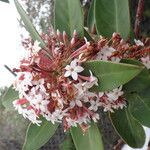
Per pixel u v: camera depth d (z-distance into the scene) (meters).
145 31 0.29
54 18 0.15
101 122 0.27
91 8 0.20
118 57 0.14
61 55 0.13
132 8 0.28
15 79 0.14
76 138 0.15
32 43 0.15
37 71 0.13
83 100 0.13
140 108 0.16
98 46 0.13
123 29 0.16
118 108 0.17
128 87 0.14
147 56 0.15
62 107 0.13
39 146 0.17
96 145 0.15
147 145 0.27
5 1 0.20
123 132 0.17
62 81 0.13
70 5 0.15
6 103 0.17
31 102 0.13
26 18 0.15
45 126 0.16
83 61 0.13
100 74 0.13
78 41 0.14
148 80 0.14
